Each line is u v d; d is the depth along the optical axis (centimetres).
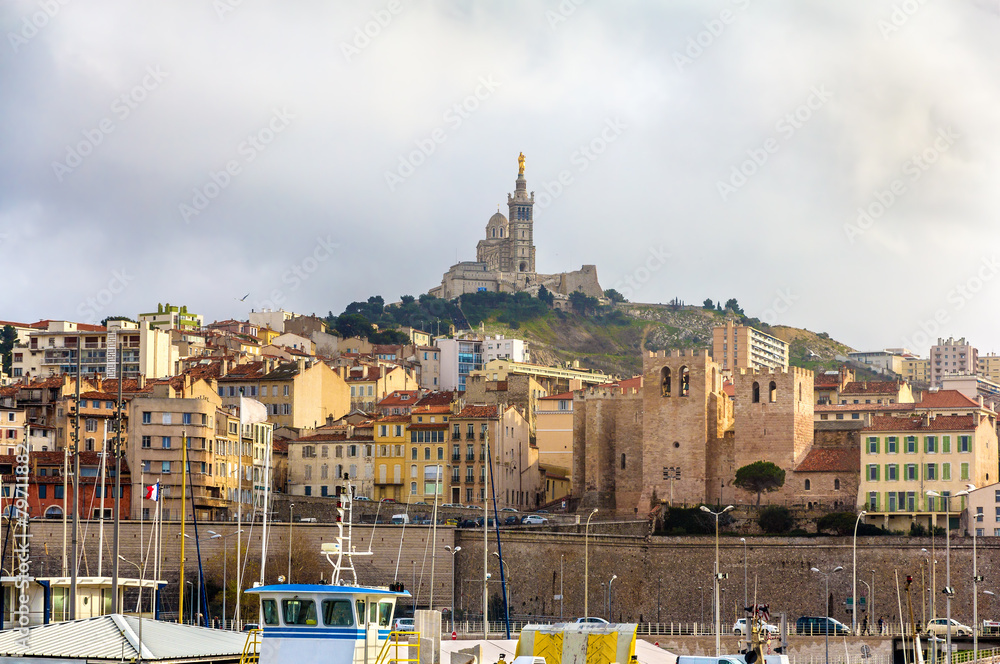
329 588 12950
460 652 15475
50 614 17775
